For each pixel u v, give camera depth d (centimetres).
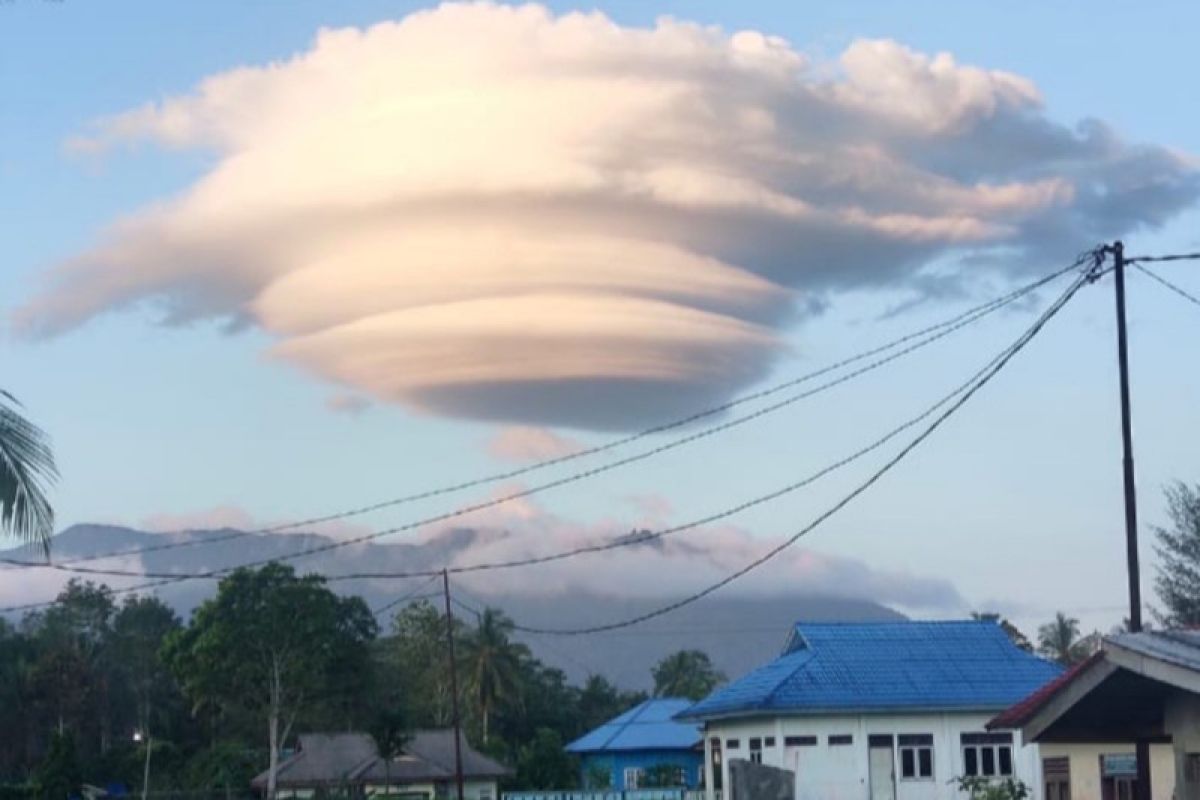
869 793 4809
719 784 5506
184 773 8906
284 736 8212
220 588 8012
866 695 4856
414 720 9375
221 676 7931
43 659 9612
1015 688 4897
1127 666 1330
